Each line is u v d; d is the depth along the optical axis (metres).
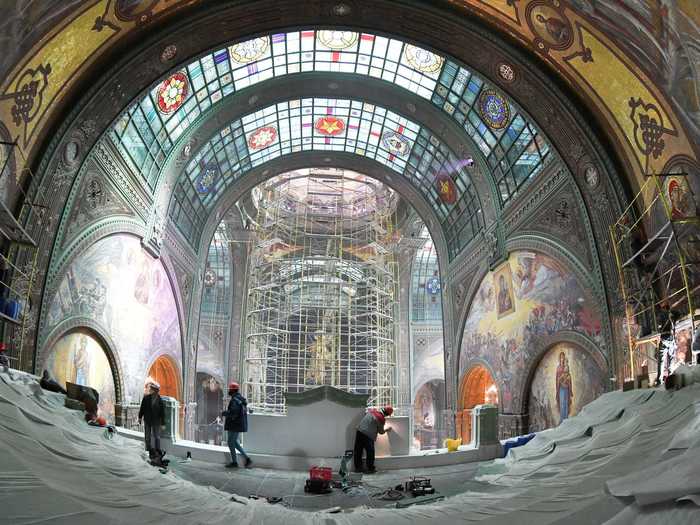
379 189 42.81
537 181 20.17
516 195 22.41
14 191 13.66
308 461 12.35
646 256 14.44
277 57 23.33
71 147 15.41
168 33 16.22
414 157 30.62
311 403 12.95
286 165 33.25
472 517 6.02
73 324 16.09
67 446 7.35
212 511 6.08
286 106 28.20
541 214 19.88
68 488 5.37
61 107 14.79
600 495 5.62
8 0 10.78
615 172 15.55
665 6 11.00
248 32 18.11
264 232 40.03
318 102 28.39
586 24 13.84
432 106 25.05
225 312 44.41
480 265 26.42
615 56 13.77
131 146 19.81
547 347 19.19
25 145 13.86
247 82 24.11
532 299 20.61
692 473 4.50
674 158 13.27
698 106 11.84
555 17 14.62
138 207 20.89
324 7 17.75
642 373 12.58
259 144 30.55
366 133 30.84
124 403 19.86
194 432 29.31
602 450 8.34
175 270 26.19
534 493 6.79
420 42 18.69
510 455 11.33
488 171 24.34
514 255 22.44
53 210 15.02
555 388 18.91
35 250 14.20
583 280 16.98
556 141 17.55
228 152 28.94
